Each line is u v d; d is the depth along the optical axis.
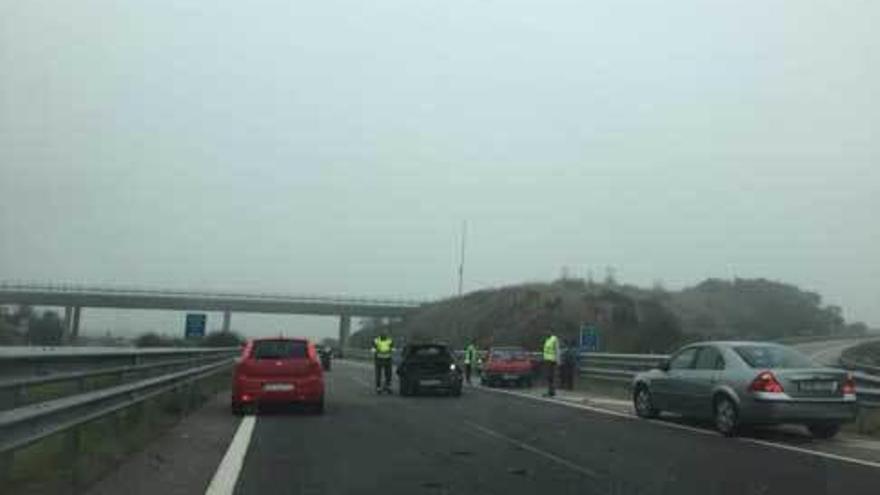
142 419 15.95
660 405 19.59
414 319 103.50
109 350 13.32
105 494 10.32
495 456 14.01
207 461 13.23
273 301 95.56
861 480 11.79
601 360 34.94
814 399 16.27
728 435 16.88
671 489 11.09
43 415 9.67
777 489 11.12
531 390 34.03
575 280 93.81
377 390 30.86
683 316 98.75
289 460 13.43
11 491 9.34
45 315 76.19
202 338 44.00
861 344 78.62
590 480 11.74
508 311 85.94
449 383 29.38
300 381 21.52
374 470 12.51
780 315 120.00
